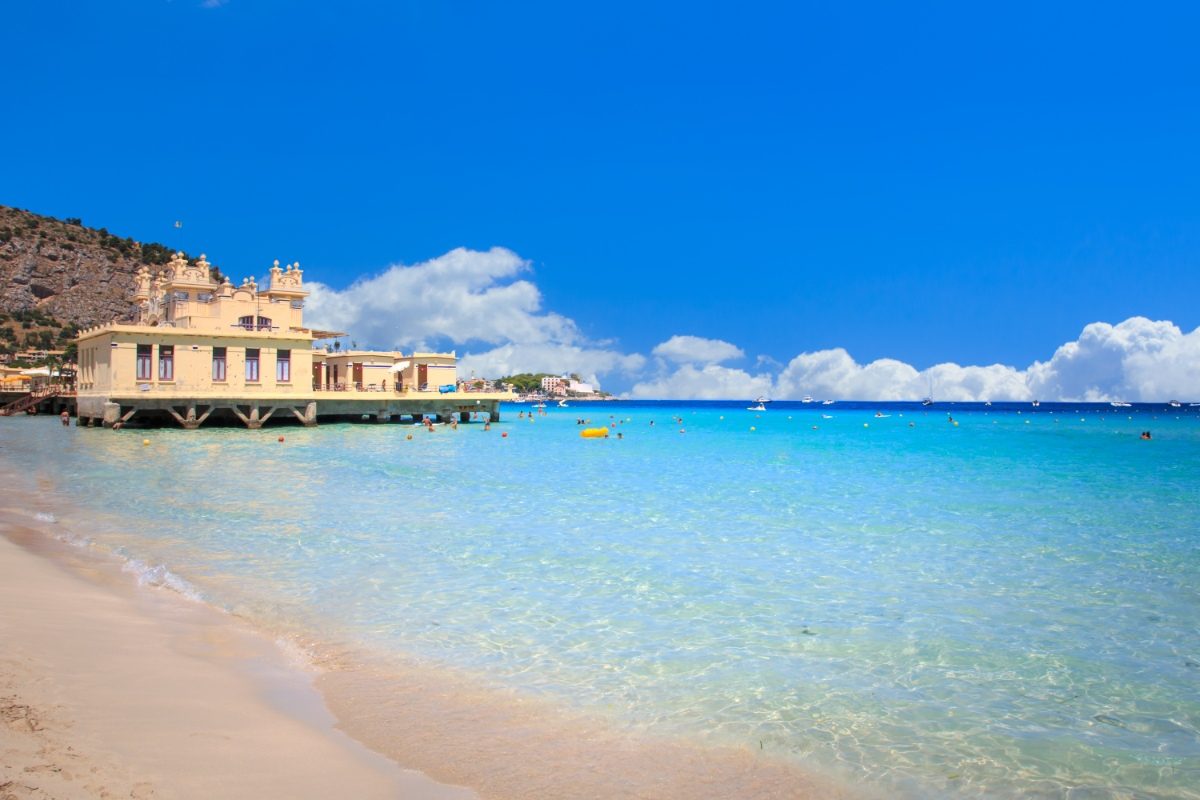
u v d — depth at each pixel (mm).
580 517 20484
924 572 14547
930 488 27453
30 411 81938
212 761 6305
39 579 12461
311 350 63656
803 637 10734
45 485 25750
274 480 27672
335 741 7105
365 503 22484
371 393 66375
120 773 5824
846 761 7184
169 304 69500
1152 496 25344
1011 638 10789
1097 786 6812
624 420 113688
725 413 173750
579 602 12320
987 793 6656
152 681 8094
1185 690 8992
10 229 193625
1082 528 19297
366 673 9102
